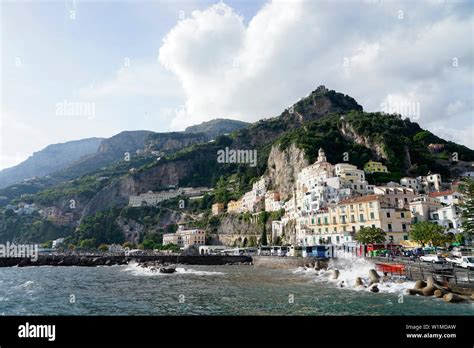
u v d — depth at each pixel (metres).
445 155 196.75
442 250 79.31
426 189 153.62
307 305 41.75
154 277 82.38
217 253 161.62
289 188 197.50
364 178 149.88
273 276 75.81
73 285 68.75
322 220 119.00
